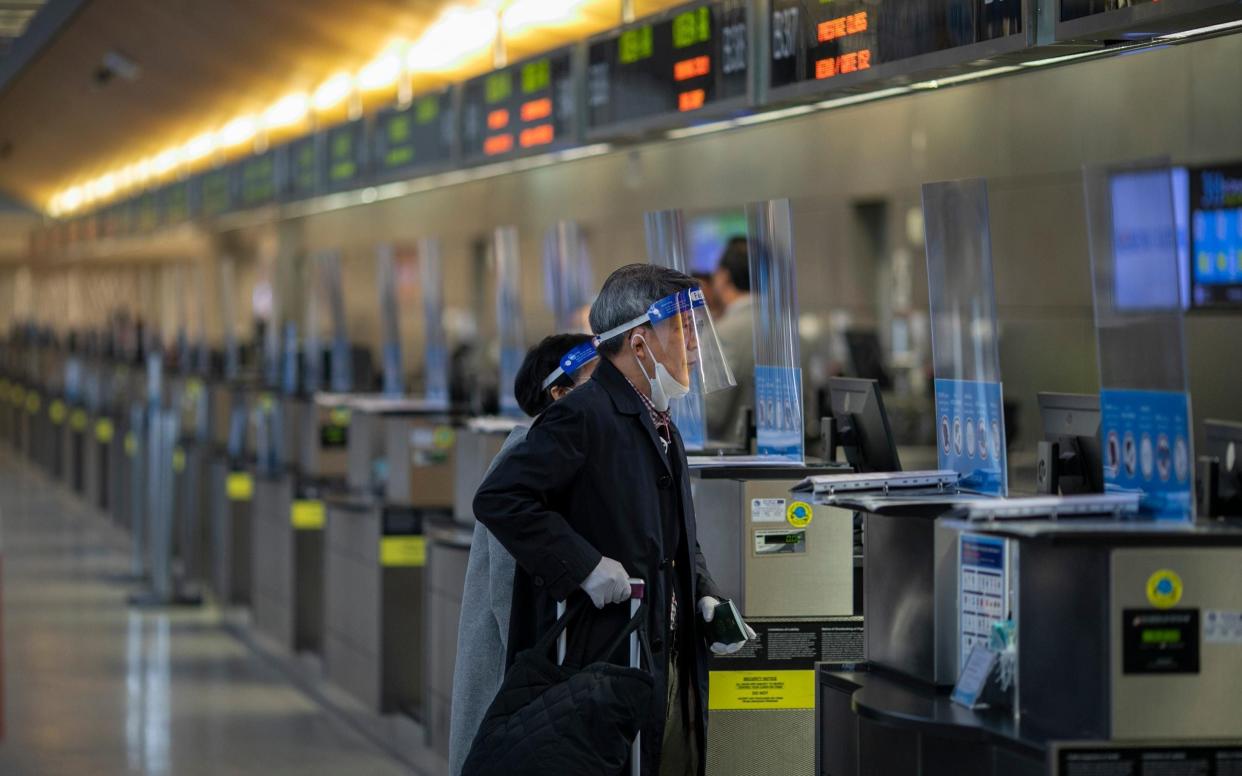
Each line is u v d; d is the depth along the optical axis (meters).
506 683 4.21
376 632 9.09
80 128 22.55
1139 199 3.73
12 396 30.69
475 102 9.66
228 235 21.28
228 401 14.25
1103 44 4.73
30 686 10.26
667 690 4.36
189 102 17.38
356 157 12.16
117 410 19.02
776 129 12.29
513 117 9.06
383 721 9.02
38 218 33.84
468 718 4.58
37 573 15.36
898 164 10.97
